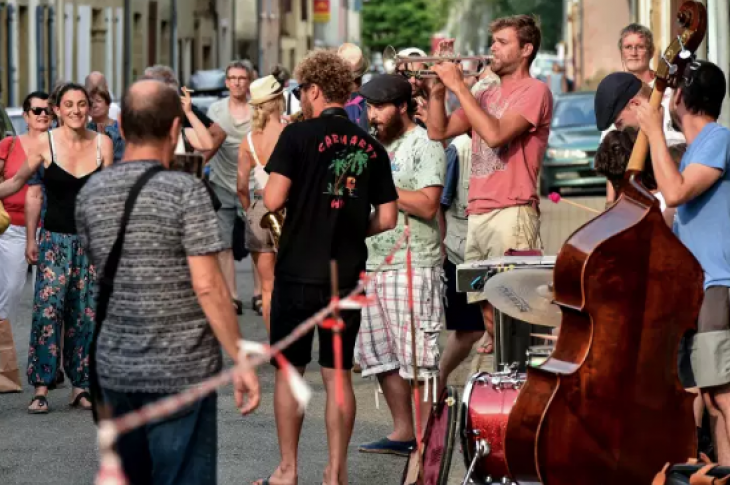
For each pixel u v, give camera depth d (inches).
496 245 725.9
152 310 461.4
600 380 534.0
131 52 4018.2
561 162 2117.4
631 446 536.1
